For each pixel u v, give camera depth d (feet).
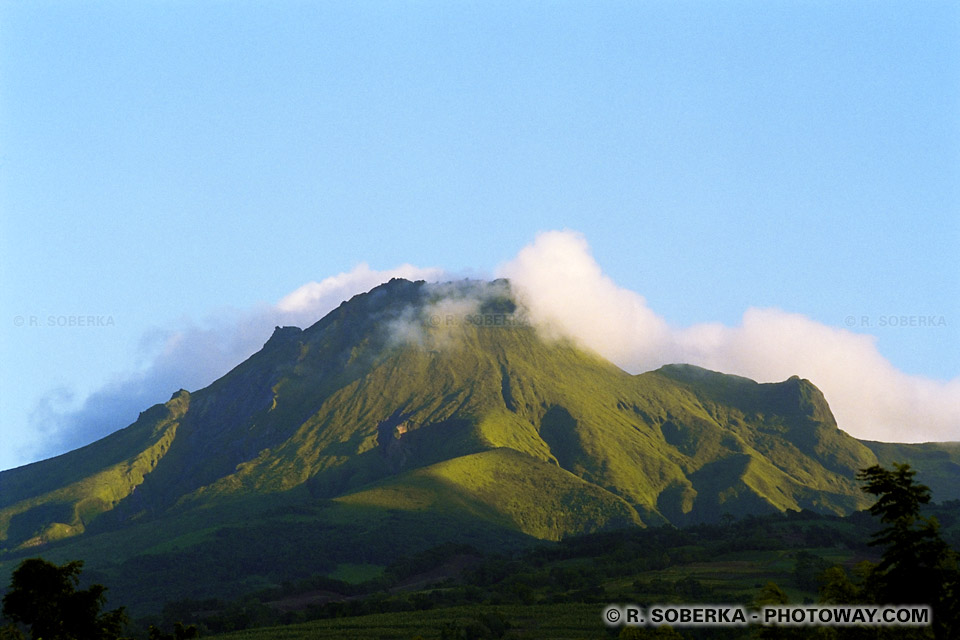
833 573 263.70
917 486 243.19
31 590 327.06
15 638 323.37
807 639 259.39
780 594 267.80
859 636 249.14
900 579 238.68
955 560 238.27
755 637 270.67
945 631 235.81
